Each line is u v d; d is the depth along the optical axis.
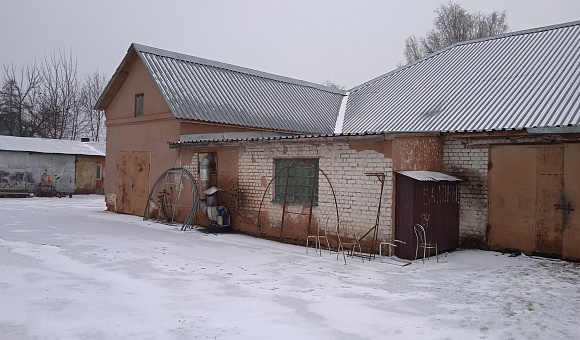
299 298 6.51
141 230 13.29
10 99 44.66
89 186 29.17
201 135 15.62
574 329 5.38
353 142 10.38
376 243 9.89
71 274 7.66
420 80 18.09
